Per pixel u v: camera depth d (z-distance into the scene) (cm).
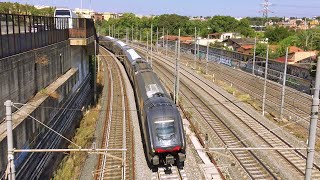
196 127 2798
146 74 3033
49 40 2570
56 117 2362
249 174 1972
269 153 2289
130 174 1956
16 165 1608
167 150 1962
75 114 2967
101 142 2438
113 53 8012
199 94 4091
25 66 2000
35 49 2198
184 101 3719
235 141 2512
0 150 1420
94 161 2153
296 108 3591
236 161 2153
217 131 2725
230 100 3812
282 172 2008
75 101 3048
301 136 2697
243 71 6241
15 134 1581
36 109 1912
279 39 9725
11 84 1786
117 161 2131
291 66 4962
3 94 1681
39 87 2283
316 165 2106
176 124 2053
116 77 5200
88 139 2484
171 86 4547
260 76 5753
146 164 2086
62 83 2584
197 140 2527
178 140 1995
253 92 4381
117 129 2745
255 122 2975
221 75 5744
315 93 1203
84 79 3866
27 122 1759
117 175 1952
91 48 3900
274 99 4000
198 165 2080
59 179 1917
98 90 4366
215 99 3822
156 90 2483
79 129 2788
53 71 2638
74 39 3238
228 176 1950
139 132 2647
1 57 1689
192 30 12250
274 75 5403
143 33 12056
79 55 3572
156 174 1961
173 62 6994
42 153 1997
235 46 8444
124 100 3756
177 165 2048
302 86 4559
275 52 6838
